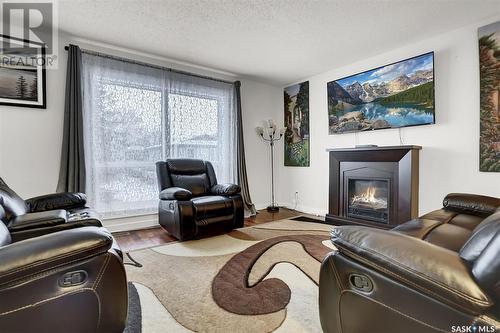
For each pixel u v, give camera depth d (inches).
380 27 104.2
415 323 31.4
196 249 97.2
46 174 107.8
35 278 30.8
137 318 54.7
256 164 181.5
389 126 125.5
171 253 93.1
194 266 81.7
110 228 121.8
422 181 116.4
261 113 182.7
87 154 114.6
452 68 107.4
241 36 111.3
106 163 119.9
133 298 62.7
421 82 114.3
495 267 25.8
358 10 92.1
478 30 99.9
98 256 35.1
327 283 42.4
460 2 87.7
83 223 63.0
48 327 32.1
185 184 125.5
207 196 122.3
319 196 162.7
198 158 148.8
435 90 112.3
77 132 109.6
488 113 97.8
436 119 112.2
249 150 177.6
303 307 59.0
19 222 58.4
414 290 31.3
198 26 102.7
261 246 99.8
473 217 70.6
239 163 164.2
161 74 135.3
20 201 73.7
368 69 136.3
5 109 99.9
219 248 98.2
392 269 32.3
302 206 173.3
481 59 99.0
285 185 186.7
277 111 190.1
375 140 133.9
